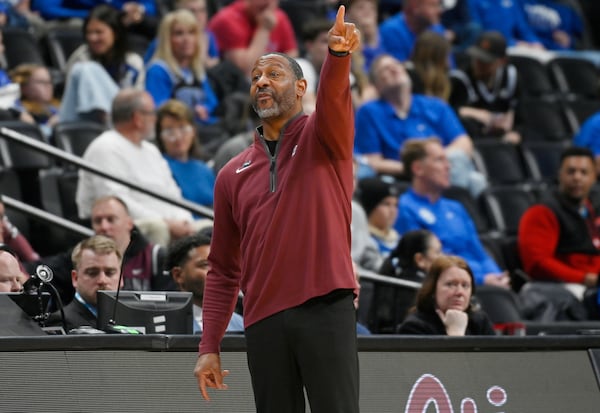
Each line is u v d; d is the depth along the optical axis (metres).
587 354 13.35
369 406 12.05
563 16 34.53
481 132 27.28
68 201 19.88
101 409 10.91
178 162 20.11
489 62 27.70
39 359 10.75
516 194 23.92
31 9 26.94
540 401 12.95
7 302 11.67
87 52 23.33
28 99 22.75
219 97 24.53
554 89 31.08
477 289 19.20
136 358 11.17
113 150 19.03
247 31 26.28
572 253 21.80
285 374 9.49
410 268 18.00
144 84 23.08
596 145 26.77
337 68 9.13
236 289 10.28
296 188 9.51
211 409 11.42
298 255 9.42
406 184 22.45
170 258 15.09
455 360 12.65
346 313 9.40
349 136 9.45
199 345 10.81
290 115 9.78
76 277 14.12
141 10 26.08
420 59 26.22
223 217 10.13
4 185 19.52
